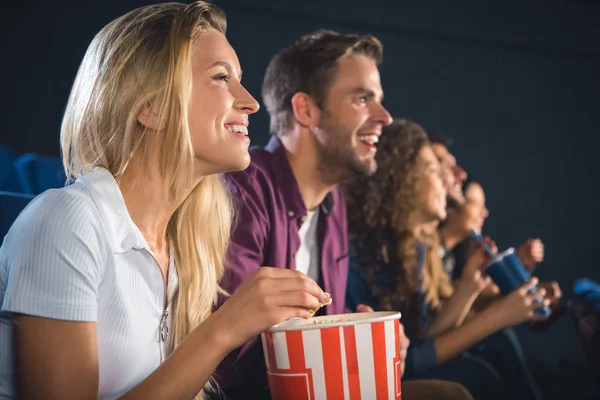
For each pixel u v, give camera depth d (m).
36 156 1.57
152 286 0.98
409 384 1.48
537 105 4.36
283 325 0.90
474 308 2.26
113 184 0.94
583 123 4.46
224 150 0.96
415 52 4.08
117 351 0.92
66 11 3.26
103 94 0.95
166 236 1.08
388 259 1.94
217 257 1.16
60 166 1.57
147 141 0.96
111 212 0.91
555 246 4.31
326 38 1.65
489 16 4.22
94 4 3.30
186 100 0.94
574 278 4.30
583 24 4.45
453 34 4.13
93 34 3.30
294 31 3.75
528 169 4.31
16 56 3.18
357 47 1.64
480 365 1.93
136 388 0.85
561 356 2.11
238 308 0.87
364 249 1.94
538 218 4.29
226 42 1.00
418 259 1.98
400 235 1.97
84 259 0.85
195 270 1.08
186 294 1.07
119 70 0.94
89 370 0.84
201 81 0.96
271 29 3.70
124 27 0.96
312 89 1.61
